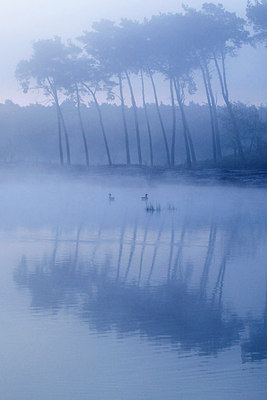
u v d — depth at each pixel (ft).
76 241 113.70
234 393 44.86
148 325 59.72
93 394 44.96
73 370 48.78
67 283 77.36
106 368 49.29
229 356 51.55
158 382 46.55
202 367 49.49
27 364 50.16
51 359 51.19
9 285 75.97
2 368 49.42
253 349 53.11
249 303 67.41
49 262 91.76
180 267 87.51
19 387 46.19
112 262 91.61
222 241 112.37
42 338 56.13
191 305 66.54
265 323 60.03
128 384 46.32
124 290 73.41
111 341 55.36
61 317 62.28
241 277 80.38
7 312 63.87
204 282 77.51
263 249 102.94
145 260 93.09
